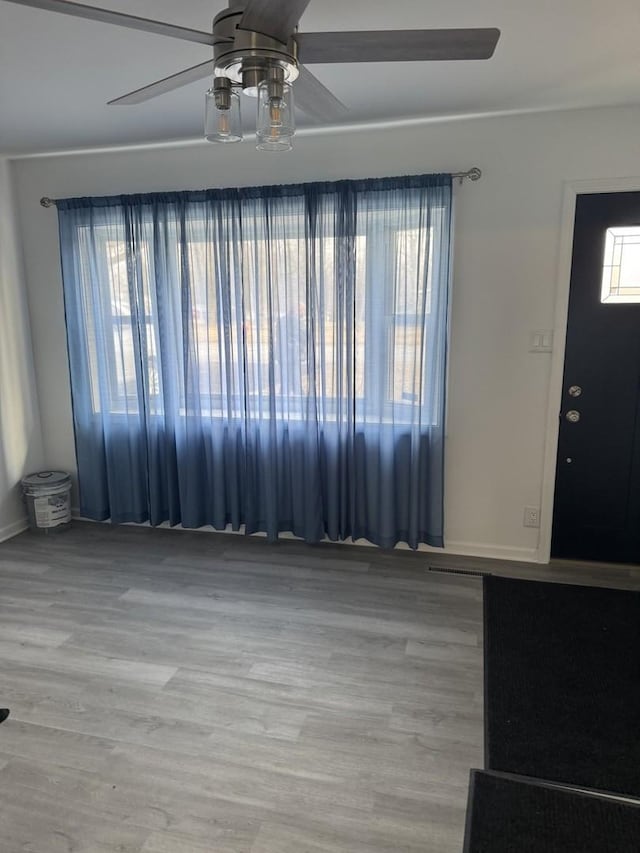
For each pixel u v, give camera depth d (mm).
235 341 3600
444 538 3639
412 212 3215
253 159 3477
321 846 1699
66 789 1899
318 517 3674
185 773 1962
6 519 3984
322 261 3369
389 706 2289
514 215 3197
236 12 1501
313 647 2680
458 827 1759
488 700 2318
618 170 3037
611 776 1945
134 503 4004
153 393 3779
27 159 3842
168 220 3551
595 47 2207
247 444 3693
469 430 3486
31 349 4156
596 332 3242
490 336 3354
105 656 2621
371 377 3420
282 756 2035
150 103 2760
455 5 1891
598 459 3369
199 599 3123
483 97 2773
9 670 2523
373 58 1611
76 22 1944
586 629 2805
